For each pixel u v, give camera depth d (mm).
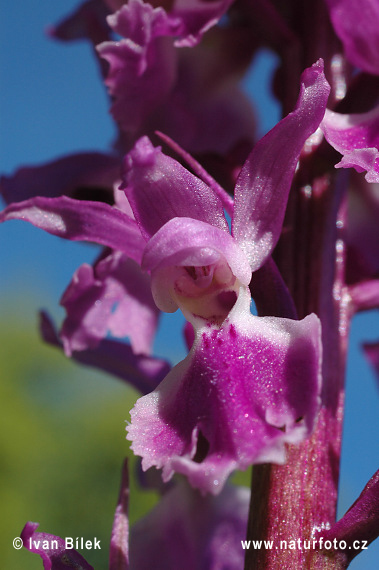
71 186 152
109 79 141
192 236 126
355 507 129
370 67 137
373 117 133
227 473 121
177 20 139
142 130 146
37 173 153
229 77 152
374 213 152
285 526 131
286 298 129
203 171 131
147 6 138
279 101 147
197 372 126
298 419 123
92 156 152
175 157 147
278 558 130
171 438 124
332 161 138
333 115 133
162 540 154
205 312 129
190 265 127
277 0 144
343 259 140
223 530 154
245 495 156
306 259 138
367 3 137
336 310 139
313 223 139
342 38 139
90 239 132
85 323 146
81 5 158
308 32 143
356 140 132
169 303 130
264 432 122
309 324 124
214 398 125
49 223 131
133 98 143
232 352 126
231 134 153
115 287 147
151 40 141
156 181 127
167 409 125
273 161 128
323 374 136
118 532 131
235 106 153
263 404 123
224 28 152
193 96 151
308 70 126
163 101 146
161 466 123
